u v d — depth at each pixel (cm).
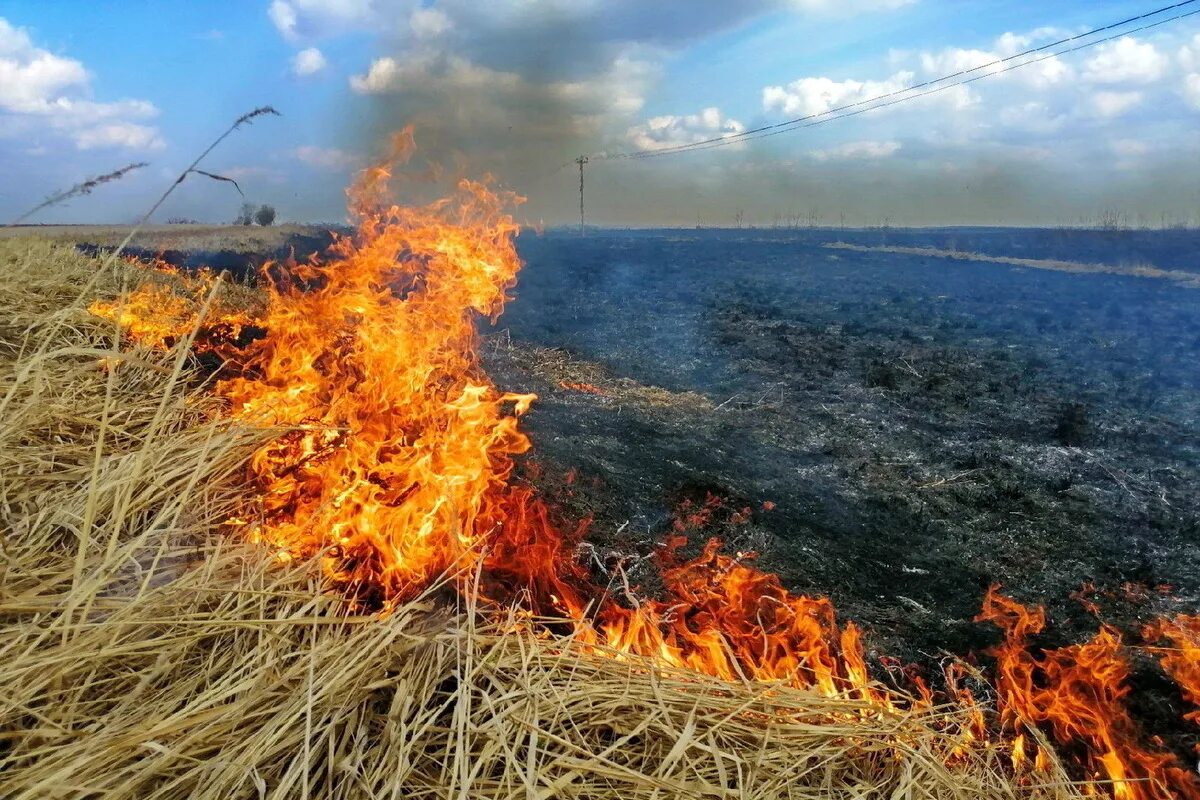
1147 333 1616
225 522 292
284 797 175
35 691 181
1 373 356
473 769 186
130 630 212
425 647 229
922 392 1069
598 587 392
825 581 455
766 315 1841
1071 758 303
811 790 210
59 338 424
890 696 341
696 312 1873
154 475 295
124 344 445
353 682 208
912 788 220
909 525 572
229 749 181
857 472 693
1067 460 754
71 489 281
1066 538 555
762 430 819
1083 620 430
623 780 195
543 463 557
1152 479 708
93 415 341
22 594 207
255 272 1530
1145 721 332
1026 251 4431
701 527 513
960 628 414
